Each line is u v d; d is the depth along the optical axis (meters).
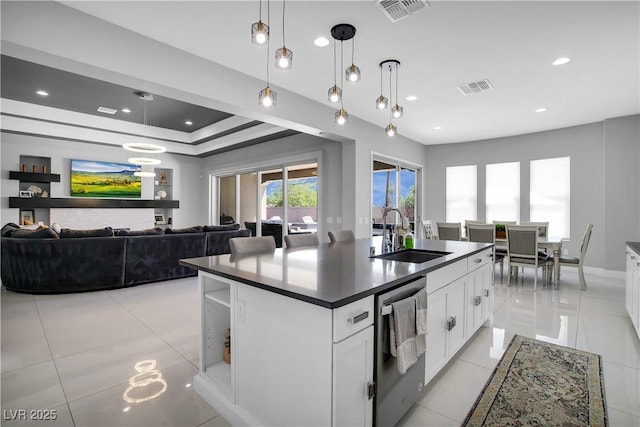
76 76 4.26
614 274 5.09
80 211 7.11
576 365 2.27
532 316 3.32
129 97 5.14
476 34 2.70
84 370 2.17
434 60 3.16
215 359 2.05
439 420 1.69
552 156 5.80
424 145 7.20
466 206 6.80
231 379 1.71
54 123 6.20
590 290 4.36
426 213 7.25
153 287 4.45
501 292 4.27
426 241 3.37
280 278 1.54
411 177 6.83
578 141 5.54
